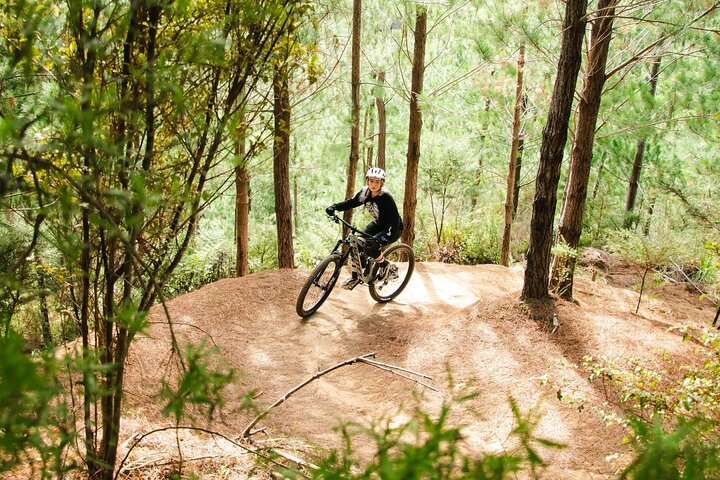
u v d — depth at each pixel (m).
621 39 9.60
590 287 9.52
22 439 0.82
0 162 0.96
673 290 10.95
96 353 0.95
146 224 1.79
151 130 1.61
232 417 4.26
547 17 9.02
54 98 1.10
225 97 2.02
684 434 0.60
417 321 6.80
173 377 4.41
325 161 13.59
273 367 5.55
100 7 1.27
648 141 14.73
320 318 6.75
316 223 16.78
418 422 0.67
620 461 3.50
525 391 4.91
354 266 6.79
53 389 0.79
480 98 14.45
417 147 11.30
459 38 13.30
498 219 16.45
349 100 10.29
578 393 4.12
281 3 1.81
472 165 15.58
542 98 11.72
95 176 1.28
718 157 11.38
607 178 16.06
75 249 1.27
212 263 12.79
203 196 1.83
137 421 3.60
